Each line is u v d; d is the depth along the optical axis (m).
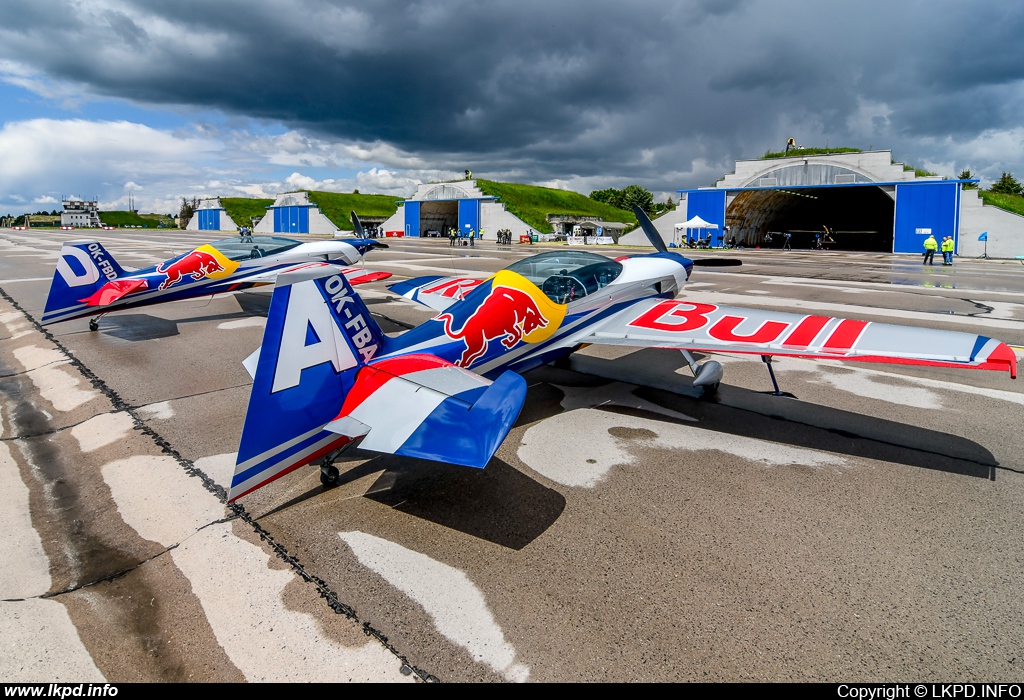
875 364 7.90
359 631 2.78
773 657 2.59
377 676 2.50
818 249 42.69
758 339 5.28
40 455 5.00
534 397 6.42
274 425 3.62
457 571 3.24
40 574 3.27
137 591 3.11
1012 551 3.39
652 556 3.37
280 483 4.33
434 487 4.27
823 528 3.66
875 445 5.03
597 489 4.22
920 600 2.96
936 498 4.05
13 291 14.77
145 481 4.39
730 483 4.30
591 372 7.45
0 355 8.63
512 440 5.17
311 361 3.82
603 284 6.39
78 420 5.80
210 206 97.06
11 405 6.35
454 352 4.87
